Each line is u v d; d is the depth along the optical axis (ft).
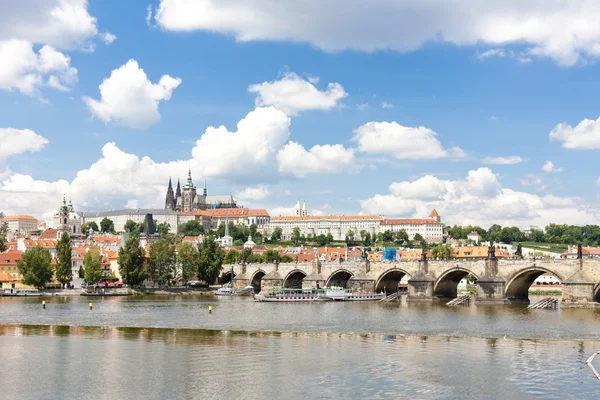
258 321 544.21
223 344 393.70
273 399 261.65
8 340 413.18
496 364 325.83
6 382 288.92
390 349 374.63
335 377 295.48
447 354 355.15
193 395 267.18
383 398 262.26
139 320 552.00
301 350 369.09
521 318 558.56
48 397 265.34
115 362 331.57
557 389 276.21
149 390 274.77
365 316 592.19
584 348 377.30
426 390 273.75
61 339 417.69
